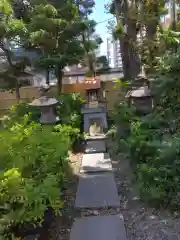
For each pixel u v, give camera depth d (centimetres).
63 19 839
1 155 242
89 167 487
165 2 680
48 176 255
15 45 845
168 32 555
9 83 854
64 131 480
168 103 445
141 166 341
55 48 848
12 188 192
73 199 355
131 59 686
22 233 234
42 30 774
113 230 271
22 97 1134
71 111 753
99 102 961
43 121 517
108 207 325
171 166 312
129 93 505
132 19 652
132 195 352
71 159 549
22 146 266
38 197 209
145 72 623
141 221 284
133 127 431
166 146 335
